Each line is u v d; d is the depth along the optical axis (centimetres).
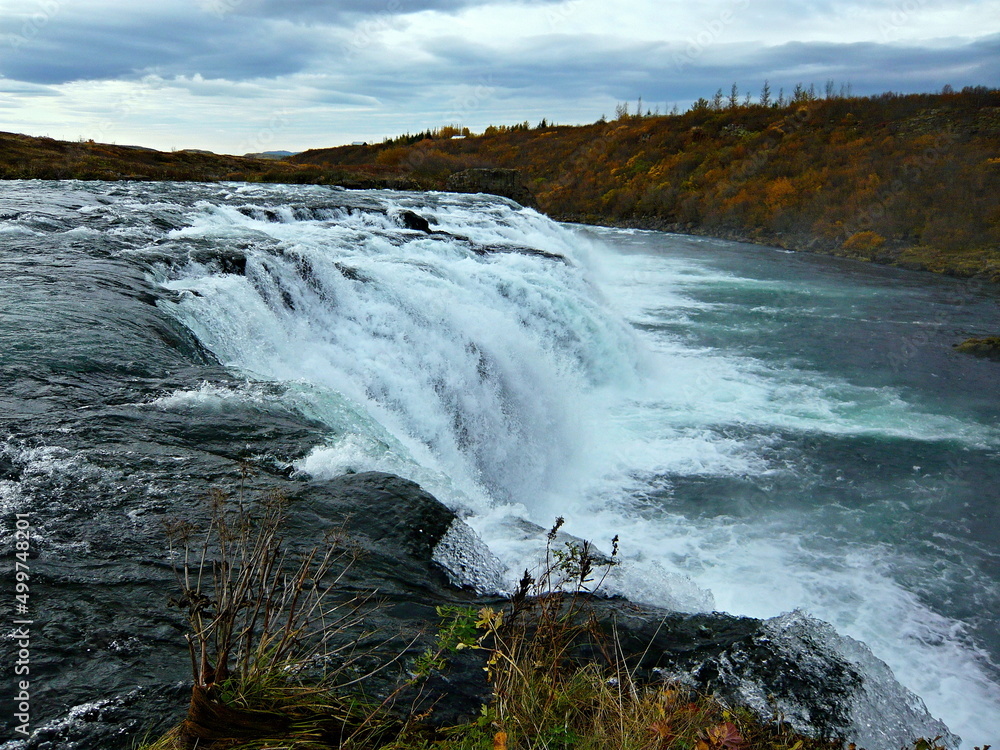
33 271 931
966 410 1291
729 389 1405
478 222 2253
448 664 345
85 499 449
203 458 519
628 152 6391
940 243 3278
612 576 475
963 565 801
